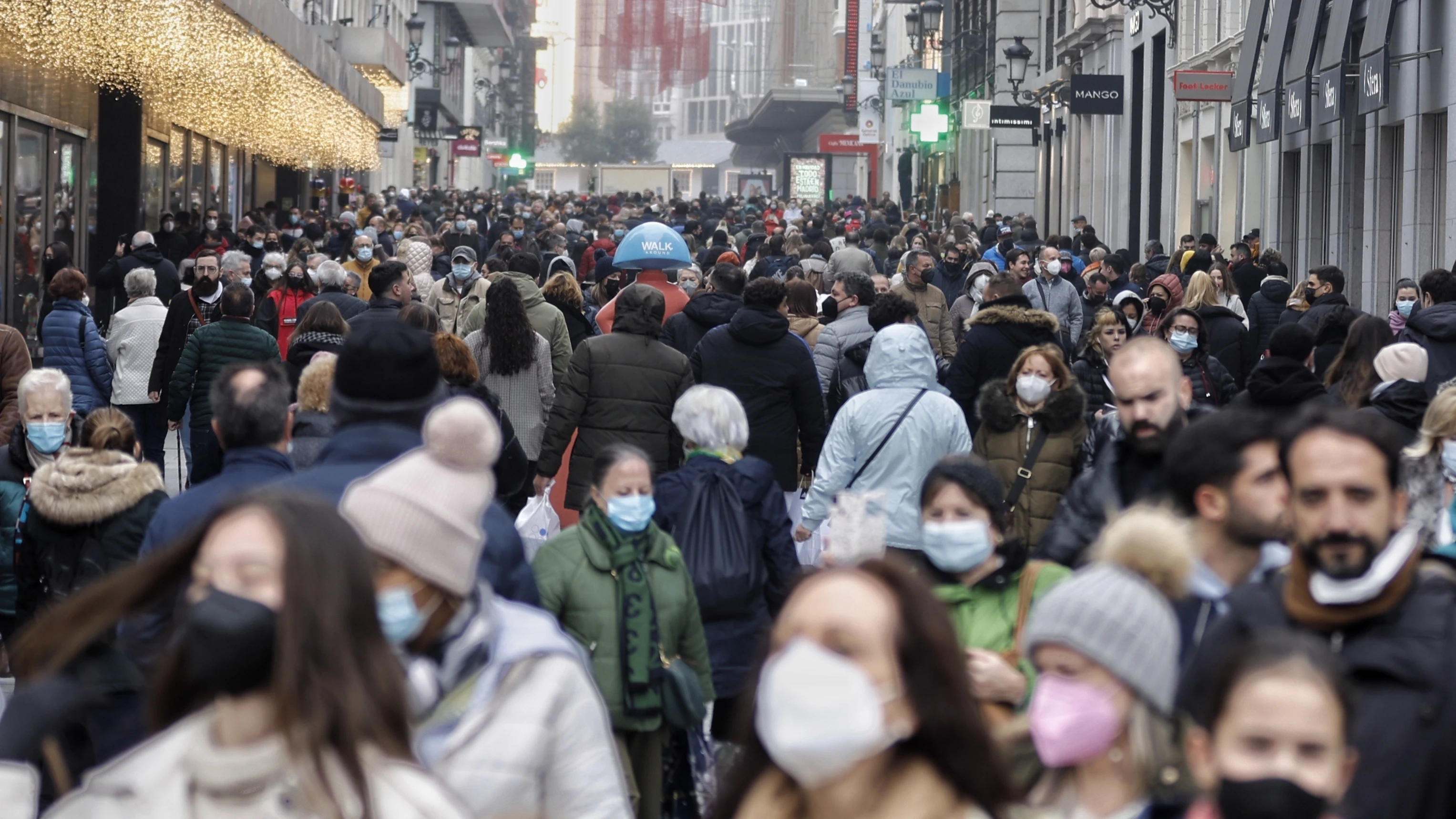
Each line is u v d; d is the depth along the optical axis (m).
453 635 10.05
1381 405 22.39
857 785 7.76
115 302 59.56
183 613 7.89
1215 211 94.56
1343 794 10.46
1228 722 8.08
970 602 14.01
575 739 10.18
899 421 22.41
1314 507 10.91
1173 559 10.81
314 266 52.66
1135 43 111.69
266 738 7.73
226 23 70.94
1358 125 70.50
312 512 7.95
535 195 181.88
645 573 17.31
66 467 17.83
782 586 20.20
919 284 44.06
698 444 20.36
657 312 27.84
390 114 165.00
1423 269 62.06
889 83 161.12
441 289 43.94
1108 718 8.98
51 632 8.32
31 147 70.88
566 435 27.50
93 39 63.22
